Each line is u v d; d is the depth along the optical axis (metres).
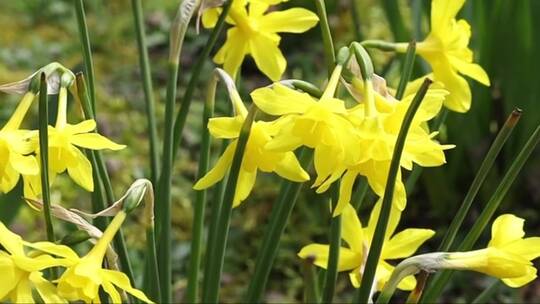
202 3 0.69
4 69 1.44
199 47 1.52
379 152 0.59
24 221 1.11
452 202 1.16
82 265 0.58
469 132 1.13
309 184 1.03
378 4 1.57
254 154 0.63
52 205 0.62
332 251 0.69
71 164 0.62
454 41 0.69
